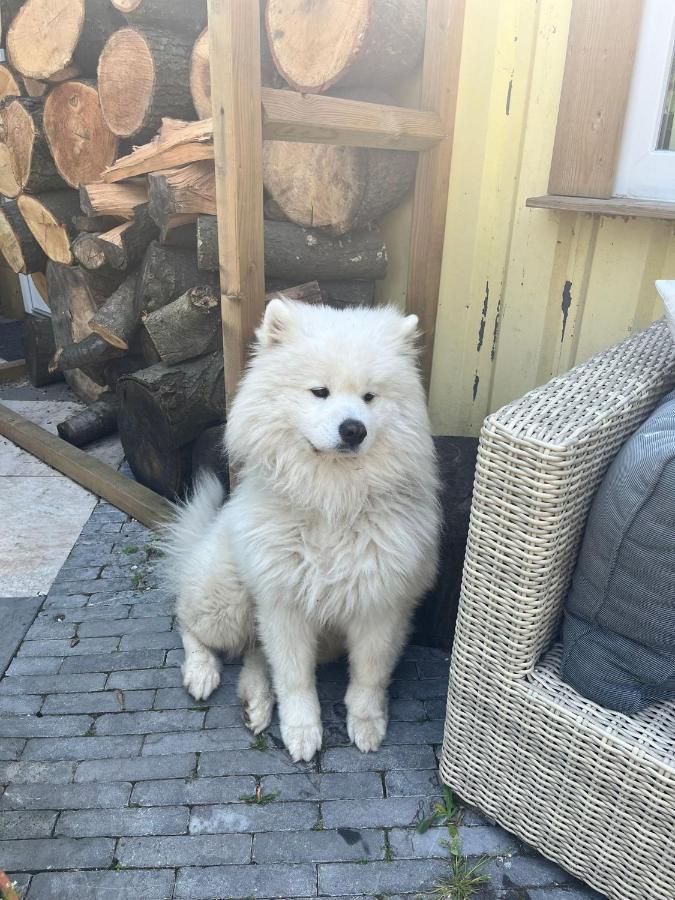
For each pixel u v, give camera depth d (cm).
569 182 242
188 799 187
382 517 188
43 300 498
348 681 234
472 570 157
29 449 385
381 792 190
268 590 195
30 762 197
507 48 248
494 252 277
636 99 226
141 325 354
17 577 280
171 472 327
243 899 163
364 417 173
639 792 143
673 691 146
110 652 240
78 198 410
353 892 165
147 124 318
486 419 146
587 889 166
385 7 239
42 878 167
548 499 138
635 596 137
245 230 216
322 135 229
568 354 270
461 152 273
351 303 318
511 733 163
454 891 164
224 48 191
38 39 362
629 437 155
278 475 188
